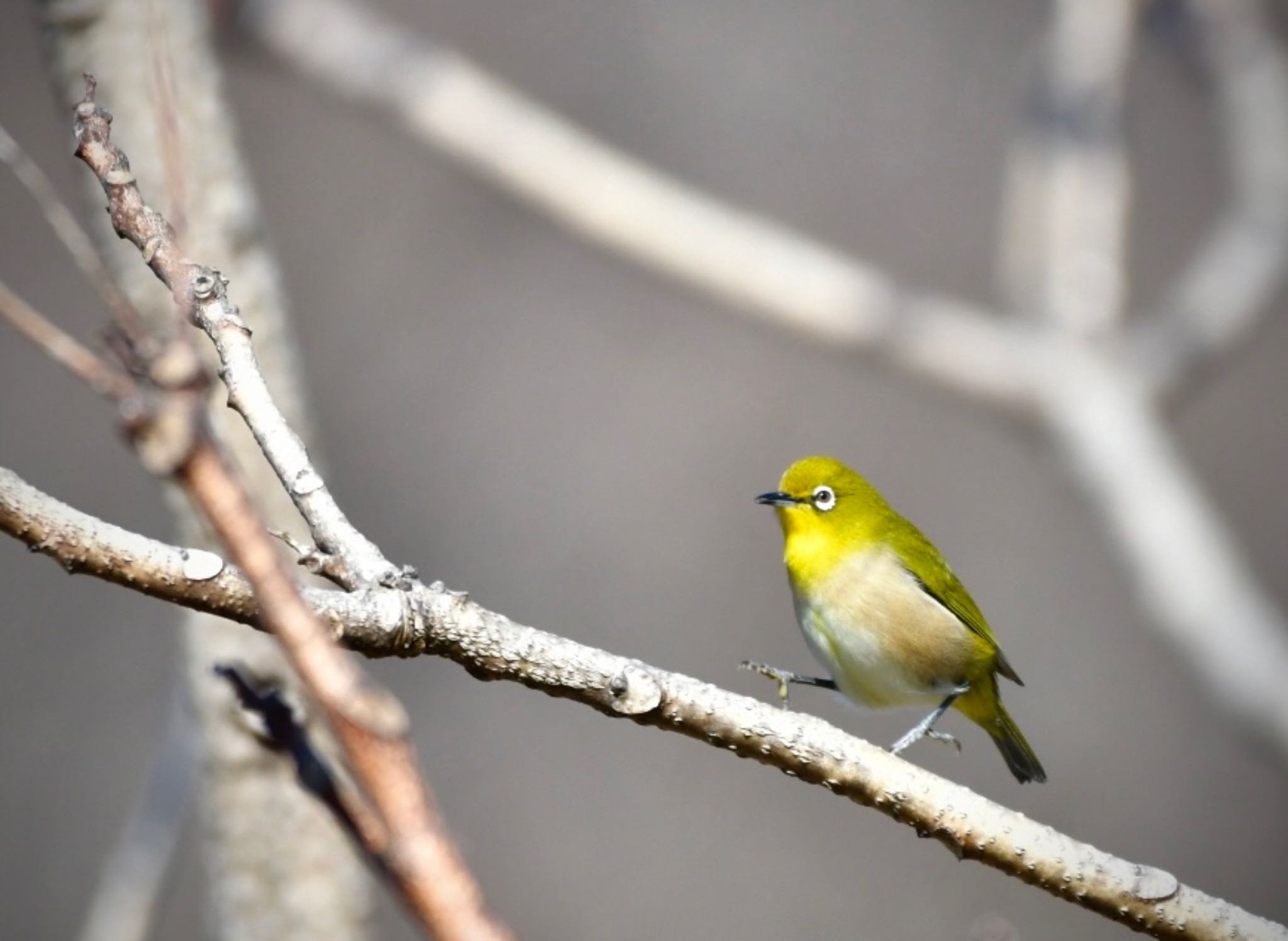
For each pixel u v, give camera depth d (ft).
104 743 44.98
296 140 50.14
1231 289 37.65
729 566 50.42
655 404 51.96
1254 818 49.67
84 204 21.34
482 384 50.65
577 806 48.08
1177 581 35.09
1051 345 37.47
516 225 51.47
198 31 22.18
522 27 52.06
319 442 22.93
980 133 53.62
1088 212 37.73
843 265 39.14
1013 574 52.26
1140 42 51.37
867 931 47.26
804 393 52.90
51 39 21.65
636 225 38.99
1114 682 51.57
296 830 21.13
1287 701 33.71
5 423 46.60
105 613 46.65
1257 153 39.29
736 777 49.60
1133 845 49.39
